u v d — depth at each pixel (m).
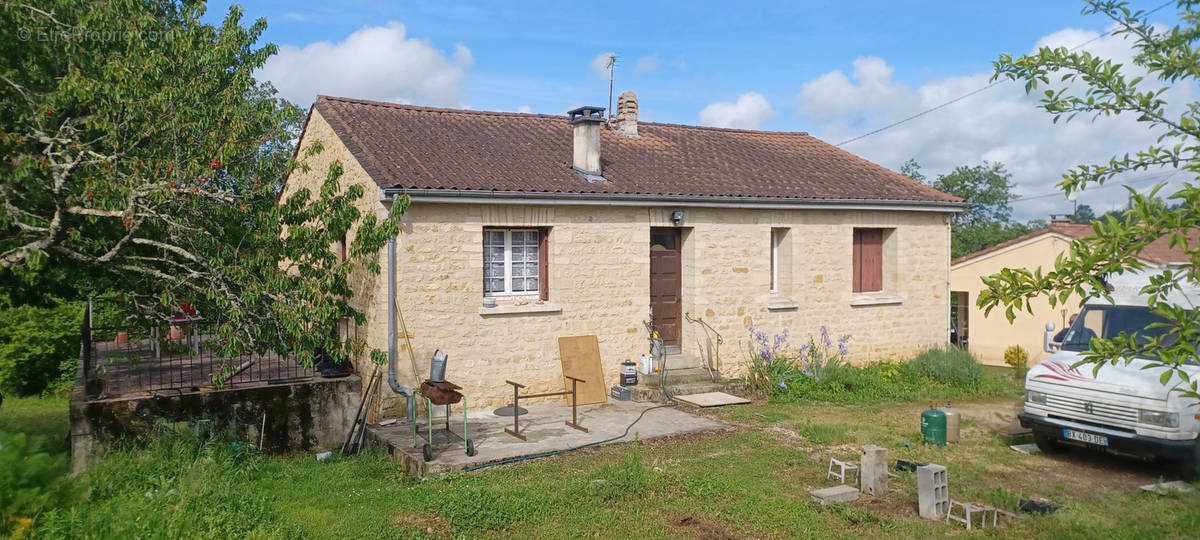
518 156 12.96
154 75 8.49
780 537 6.71
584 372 12.12
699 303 13.32
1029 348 19.62
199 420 9.31
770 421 11.20
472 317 11.33
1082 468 9.10
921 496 7.30
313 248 9.12
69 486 6.93
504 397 11.64
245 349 9.25
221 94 9.55
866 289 15.58
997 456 9.59
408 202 9.29
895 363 15.10
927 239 15.83
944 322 16.06
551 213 11.95
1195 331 3.38
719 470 8.65
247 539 6.24
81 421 8.88
